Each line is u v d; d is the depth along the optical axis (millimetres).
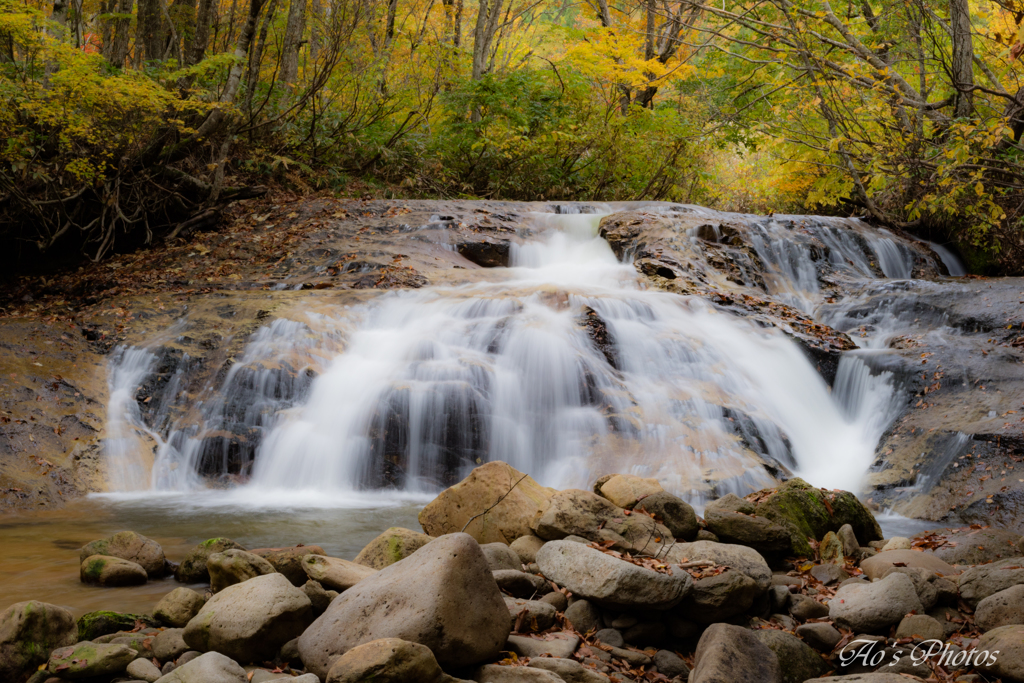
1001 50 14406
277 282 10914
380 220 13609
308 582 3729
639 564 3979
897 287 11250
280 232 13211
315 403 7961
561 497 4715
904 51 16484
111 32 19406
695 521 4812
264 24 16375
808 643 3715
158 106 12133
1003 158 13359
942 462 7121
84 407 7762
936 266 13844
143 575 4402
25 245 12609
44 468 6770
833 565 4535
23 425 7160
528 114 18594
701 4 15562
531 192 18750
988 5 15375
